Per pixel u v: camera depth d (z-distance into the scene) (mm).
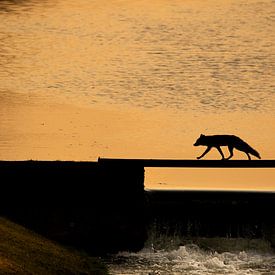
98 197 44125
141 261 42375
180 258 43125
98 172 44156
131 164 44281
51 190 44094
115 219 44031
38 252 38906
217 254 43750
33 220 43781
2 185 44125
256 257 43750
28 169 44156
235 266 42062
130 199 44156
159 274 40125
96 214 44000
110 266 41250
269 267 41938
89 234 43875
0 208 43938
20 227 42719
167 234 45188
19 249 38219
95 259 42031
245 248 44750
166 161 44094
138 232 44094
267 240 45000
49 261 38344
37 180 44125
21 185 44125
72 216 43938
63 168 44219
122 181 44188
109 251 43750
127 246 43938
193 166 44094
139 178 44281
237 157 79438
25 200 44000
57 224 43812
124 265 41500
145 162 44281
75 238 43719
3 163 44188
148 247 44562
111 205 44125
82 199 44094
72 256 40688
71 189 44125
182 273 40469
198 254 43875
